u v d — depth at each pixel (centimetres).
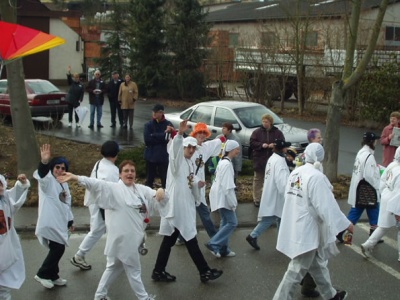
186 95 3155
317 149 627
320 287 643
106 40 3562
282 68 2617
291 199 631
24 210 1020
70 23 4191
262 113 1468
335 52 2469
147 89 3262
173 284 732
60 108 2039
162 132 1074
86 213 1009
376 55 2284
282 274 775
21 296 680
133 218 627
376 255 866
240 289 720
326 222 605
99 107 1995
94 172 700
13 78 1117
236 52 2859
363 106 2294
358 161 912
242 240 926
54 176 694
